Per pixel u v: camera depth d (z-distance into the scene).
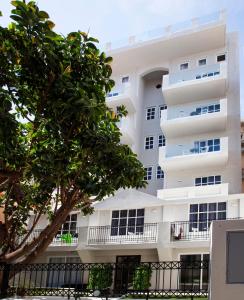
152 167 33.94
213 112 30.36
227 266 6.61
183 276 22.94
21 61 9.48
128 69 37.31
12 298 10.63
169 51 35.31
